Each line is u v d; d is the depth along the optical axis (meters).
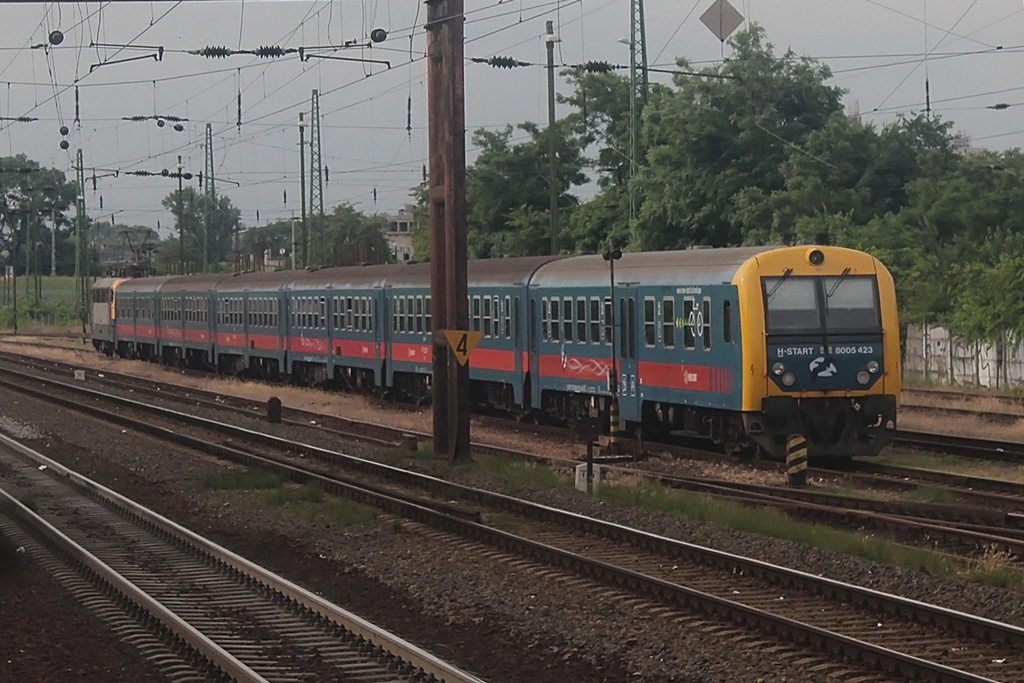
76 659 15.62
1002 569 19.53
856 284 32.88
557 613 17.77
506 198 95.25
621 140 91.06
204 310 76.38
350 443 39.09
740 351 32.34
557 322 41.38
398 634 17.08
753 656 15.50
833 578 19.50
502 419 45.50
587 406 40.69
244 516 26.94
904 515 25.16
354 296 56.75
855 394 32.66
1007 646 15.41
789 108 73.19
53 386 64.81
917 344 62.00
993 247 62.91
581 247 84.25
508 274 44.72
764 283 32.31
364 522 25.81
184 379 73.12
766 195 70.62
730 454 34.31
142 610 17.92
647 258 37.41
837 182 69.19
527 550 21.88
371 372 57.09
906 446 36.97
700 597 17.66
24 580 20.34
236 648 15.80
